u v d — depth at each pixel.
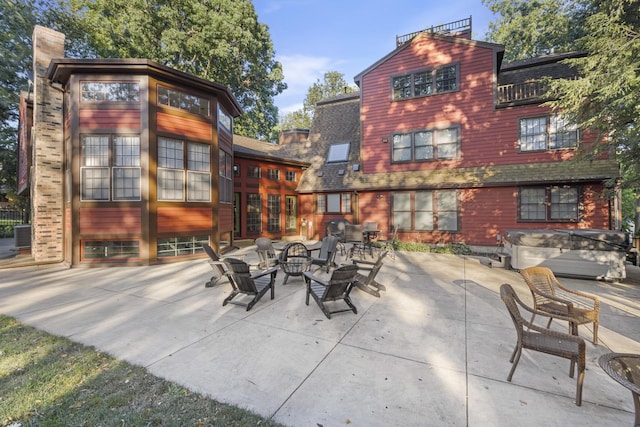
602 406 2.34
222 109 10.70
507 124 11.20
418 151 12.86
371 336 3.65
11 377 2.71
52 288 5.90
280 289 5.84
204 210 9.45
